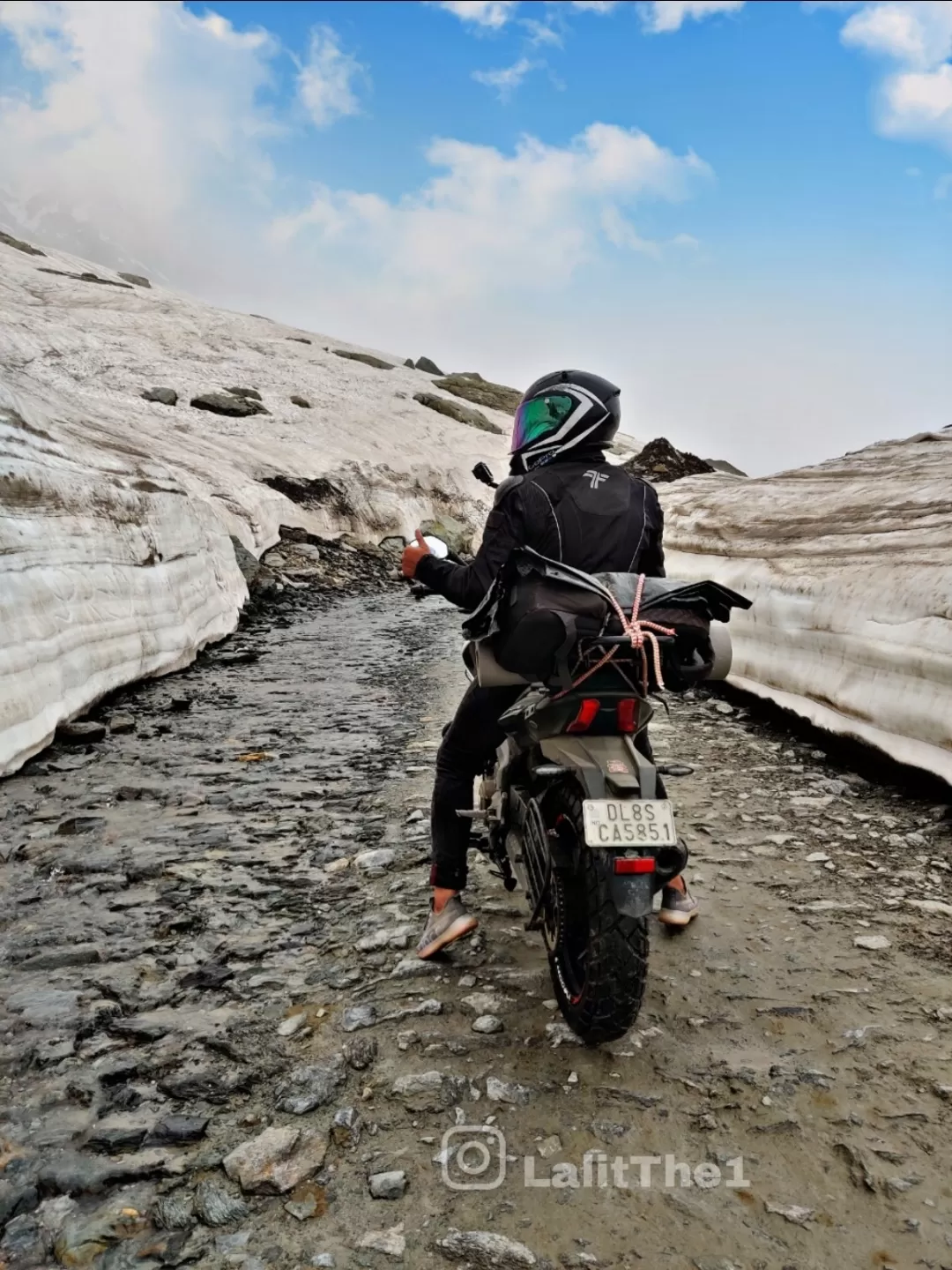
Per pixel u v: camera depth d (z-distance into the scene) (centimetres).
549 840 294
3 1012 312
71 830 478
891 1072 276
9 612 596
